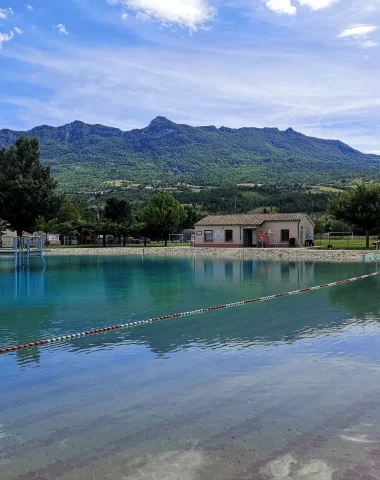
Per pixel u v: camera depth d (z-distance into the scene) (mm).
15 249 35312
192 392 7656
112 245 67375
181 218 73125
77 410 6965
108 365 9195
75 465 5414
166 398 7402
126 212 75062
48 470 5316
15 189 58281
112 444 5902
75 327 12656
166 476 5168
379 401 7203
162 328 12539
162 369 8898
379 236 60875
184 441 5961
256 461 5453
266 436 6070
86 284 22547
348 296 18281
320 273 27797
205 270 30234
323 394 7512
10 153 60875
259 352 10047
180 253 49094
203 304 16406
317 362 9266
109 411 6926
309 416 6668
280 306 16031
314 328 12352
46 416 6758
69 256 46625
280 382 8094
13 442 5977
